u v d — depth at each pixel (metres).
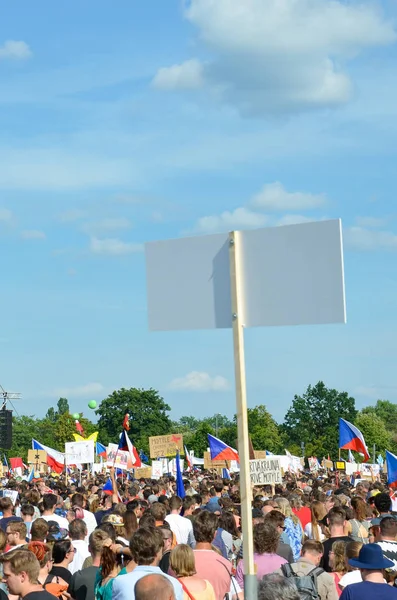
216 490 22.36
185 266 6.45
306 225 6.02
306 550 10.20
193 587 8.54
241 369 6.14
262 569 9.93
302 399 166.00
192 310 6.41
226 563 9.80
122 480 31.03
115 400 166.25
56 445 160.75
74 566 12.12
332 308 5.92
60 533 12.84
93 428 164.50
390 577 9.95
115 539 10.52
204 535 9.88
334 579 9.94
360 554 8.54
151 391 168.62
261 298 6.16
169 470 39.38
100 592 9.39
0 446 46.19
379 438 164.88
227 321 6.27
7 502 15.14
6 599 9.32
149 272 6.58
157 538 8.58
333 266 5.92
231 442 128.12
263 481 15.72
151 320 6.57
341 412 164.88
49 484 31.34
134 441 163.50
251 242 6.21
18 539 11.48
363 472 43.38
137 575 8.32
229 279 6.28
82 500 16.83
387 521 10.45
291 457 42.97
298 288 6.04
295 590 6.64
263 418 132.25
